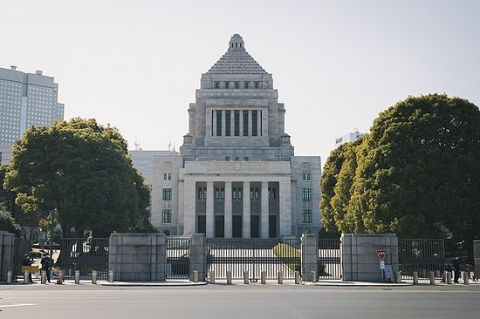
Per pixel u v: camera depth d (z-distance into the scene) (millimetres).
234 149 137625
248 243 103438
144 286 41906
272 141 143500
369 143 64750
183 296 32312
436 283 44500
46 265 46219
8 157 166000
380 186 58906
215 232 127750
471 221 56000
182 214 128625
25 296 32031
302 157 135000
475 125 60531
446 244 56031
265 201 124812
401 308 25844
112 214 68375
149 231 90562
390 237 46531
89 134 72750
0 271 46344
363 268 46094
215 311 24562
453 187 56281
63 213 67688
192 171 125625
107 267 51688
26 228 114688
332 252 60469
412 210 56094
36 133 71188
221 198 129000
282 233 123250
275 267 62625
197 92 145250
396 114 63312
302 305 27188
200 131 143500
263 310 25000
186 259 53250
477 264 46969
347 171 79000
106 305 26969
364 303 28172
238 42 155875
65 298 30766
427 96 63875
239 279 49375
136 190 77812
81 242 51000
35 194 68125
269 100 145250
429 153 58312
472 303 28109
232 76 149125
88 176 68812
